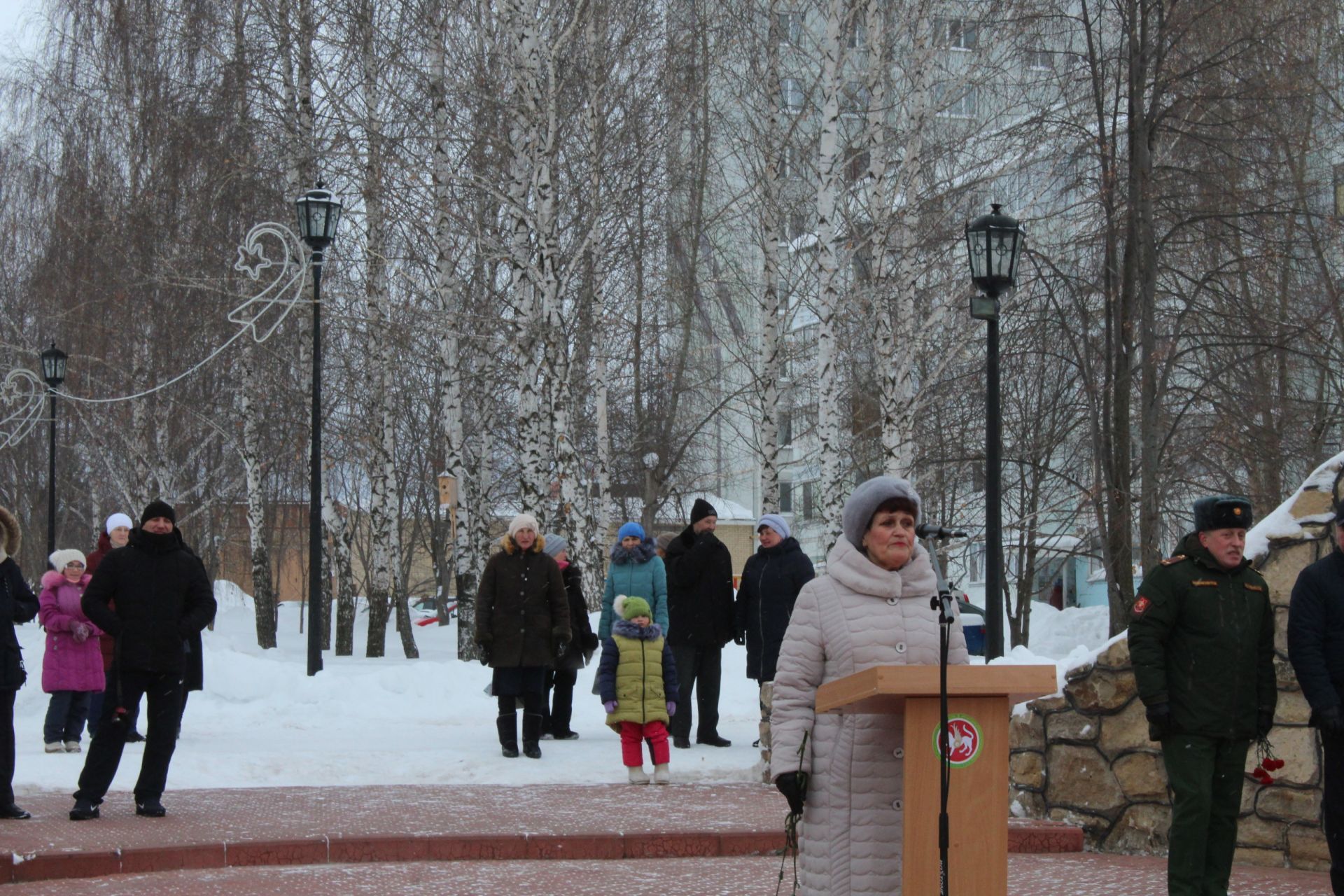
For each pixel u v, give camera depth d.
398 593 39.81
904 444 25.95
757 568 14.19
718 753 14.60
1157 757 9.86
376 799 11.73
